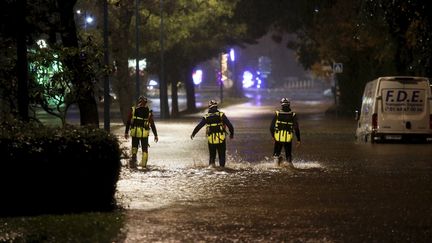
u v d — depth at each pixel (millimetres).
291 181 26375
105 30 41562
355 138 51156
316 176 27875
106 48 41375
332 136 54156
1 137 19078
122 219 18484
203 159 36062
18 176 19109
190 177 27703
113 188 20344
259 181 26391
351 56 80062
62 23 30094
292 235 16641
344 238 16297
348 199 21906
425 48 51375
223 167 31312
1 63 29438
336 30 75688
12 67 29297
